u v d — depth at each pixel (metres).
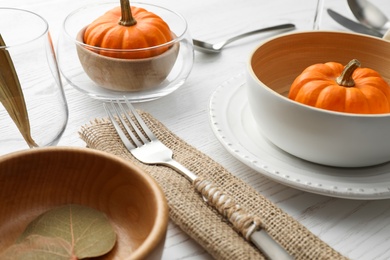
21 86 0.53
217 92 0.73
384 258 0.52
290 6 1.14
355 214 0.58
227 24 1.03
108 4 0.85
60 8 1.05
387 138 0.56
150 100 0.76
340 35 0.73
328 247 0.49
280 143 0.62
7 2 1.06
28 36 0.61
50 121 0.57
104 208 0.50
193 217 0.51
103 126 0.65
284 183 0.57
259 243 0.48
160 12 0.85
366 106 0.63
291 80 0.76
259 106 0.61
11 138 0.55
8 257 0.44
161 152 0.62
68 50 0.74
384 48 0.71
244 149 0.62
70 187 0.50
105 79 0.73
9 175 0.47
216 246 0.48
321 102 0.64
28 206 0.49
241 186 0.57
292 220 0.52
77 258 0.45
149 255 0.38
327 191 0.56
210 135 0.70
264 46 0.69
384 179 0.59
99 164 0.49
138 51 0.71
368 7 1.07
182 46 0.78
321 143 0.58
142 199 0.46
